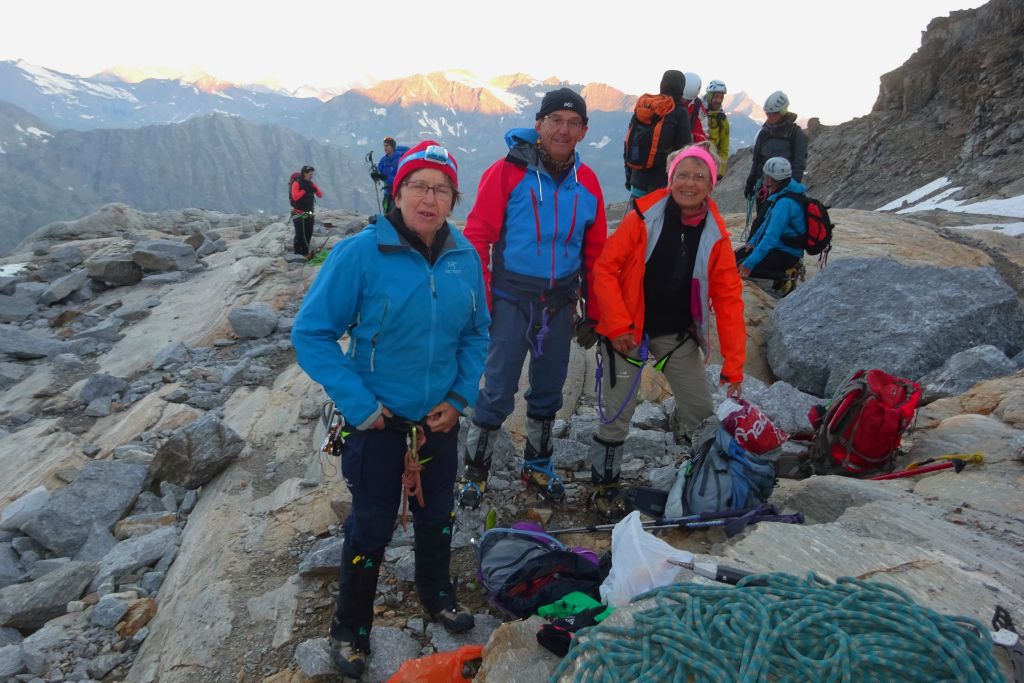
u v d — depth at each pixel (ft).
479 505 15.24
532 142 13.46
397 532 14.73
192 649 12.34
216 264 41.81
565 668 7.24
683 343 14.10
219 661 12.06
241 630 12.75
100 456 21.31
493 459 17.30
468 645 11.16
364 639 11.04
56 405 26.02
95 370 29.55
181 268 41.04
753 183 31.58
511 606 11.30
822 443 14.69
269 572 14.40
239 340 30.35
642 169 22.52
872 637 6.50
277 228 46.39
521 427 19.20
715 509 12.37
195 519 17.04
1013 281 31.01
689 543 12.26
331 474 17.72
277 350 28.73
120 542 16.53
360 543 10.55
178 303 36.06
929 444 14.52
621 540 9.52
